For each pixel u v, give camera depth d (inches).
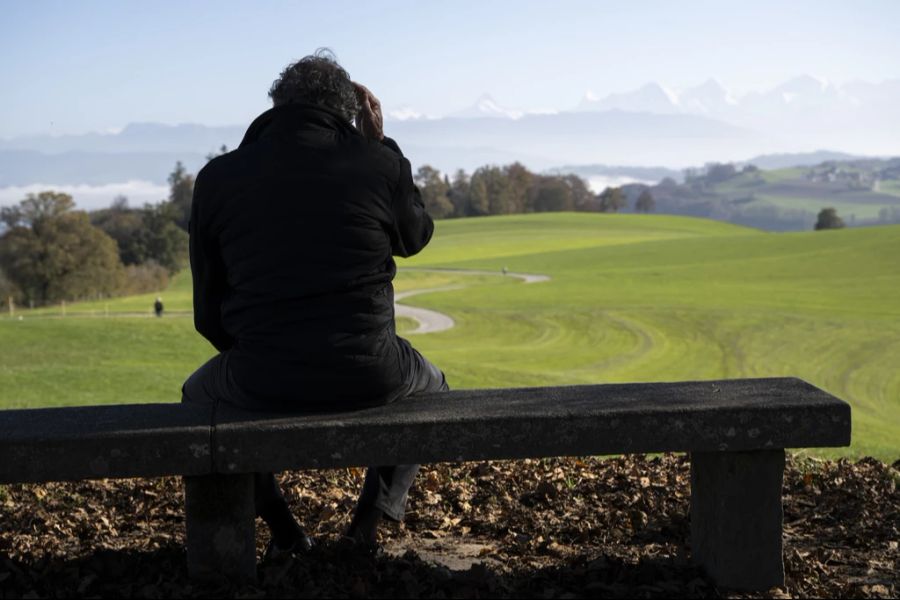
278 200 111.2
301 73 118.1
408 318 2407.7
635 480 204.8
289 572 122.6
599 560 135.0
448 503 186.5
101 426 111.3
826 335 1971.0
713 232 6235.2
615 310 2412.6
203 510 117.0
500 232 6097.4
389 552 151.2
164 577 120.6
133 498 193.3
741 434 115.6
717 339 1974.7
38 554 142.8
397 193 117.6
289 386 112.3
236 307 114.3
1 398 949.2
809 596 124.0
